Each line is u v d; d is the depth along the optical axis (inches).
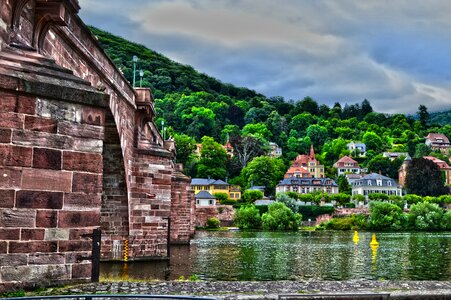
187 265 1455.5
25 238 554.6
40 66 604.1
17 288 547.5
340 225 5625.0
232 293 626.2
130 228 1425.9
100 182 605.6
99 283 641.0
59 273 574.9
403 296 608.1
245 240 3159.5
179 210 2458.2
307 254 2064.5
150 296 289.7
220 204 7076.8
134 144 1476.4
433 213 5472.4
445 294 616.4
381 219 5497.1
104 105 610.2
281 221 5541.3
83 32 944.3
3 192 545.3
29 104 564.7
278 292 646.5
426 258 1930.4
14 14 628.4
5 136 550.3
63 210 579.5
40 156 567.8
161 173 1502.2
